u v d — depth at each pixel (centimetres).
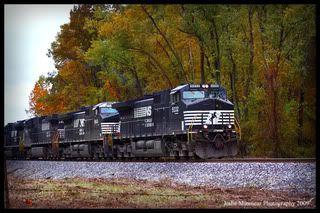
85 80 5847
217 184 2178
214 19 3803
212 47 3909
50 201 1873
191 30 3859
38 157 5644
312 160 2478
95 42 4638
